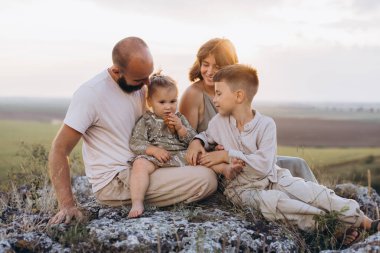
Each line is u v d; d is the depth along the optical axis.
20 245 3.84
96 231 3.98
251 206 4.46
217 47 5.20
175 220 4.17
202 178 4.47
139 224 4.04
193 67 5.50
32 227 4.28
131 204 4.68
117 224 4.09
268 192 4.41
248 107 4.64
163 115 4.69
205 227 4.03
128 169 4.54
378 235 3.88
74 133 4.43
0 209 5.13
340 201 4.27
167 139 4.69
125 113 4.61
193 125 5.37
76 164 6.98
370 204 6.01
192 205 4.64
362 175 6.98
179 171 4.50
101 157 4.58
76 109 4.44
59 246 3.88
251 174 4.56
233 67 4.62
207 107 5.37
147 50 4.49
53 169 4.40
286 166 5.31
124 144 4.62
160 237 3.89
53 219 4.29
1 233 4.12
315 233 4.25
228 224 4.12
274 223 4.31
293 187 4.41
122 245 3.79
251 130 4.57
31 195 5.49
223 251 3.75
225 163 4.57
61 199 4.39
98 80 4.55
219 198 4.89
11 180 6.12
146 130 4.66
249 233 4.04
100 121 4.53
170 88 4.66
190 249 3.79
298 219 4.28
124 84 4.52
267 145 4.51
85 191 6.13
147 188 4.50
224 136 4.68
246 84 4.57
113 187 4.55
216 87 4.66
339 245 4.25
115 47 4.47
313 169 7.04
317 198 4.30
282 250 3.94
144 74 4.45
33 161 6.36
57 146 4.43
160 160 4.52
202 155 4.64
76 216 4.30
